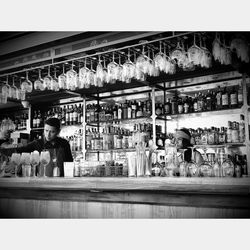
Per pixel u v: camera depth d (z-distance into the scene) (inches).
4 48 145.1
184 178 85.9
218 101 147.3
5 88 139.4
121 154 173.8
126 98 179.5
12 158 124.3
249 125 136.1
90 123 177.8
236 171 121.3
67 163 112.3
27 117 205.5
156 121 171.0
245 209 77.3
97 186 98.4
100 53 119.7
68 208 102.7
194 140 151.3
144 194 90.9
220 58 100.0
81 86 126.4
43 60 134.4
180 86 162.9
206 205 82.0
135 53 123.0
